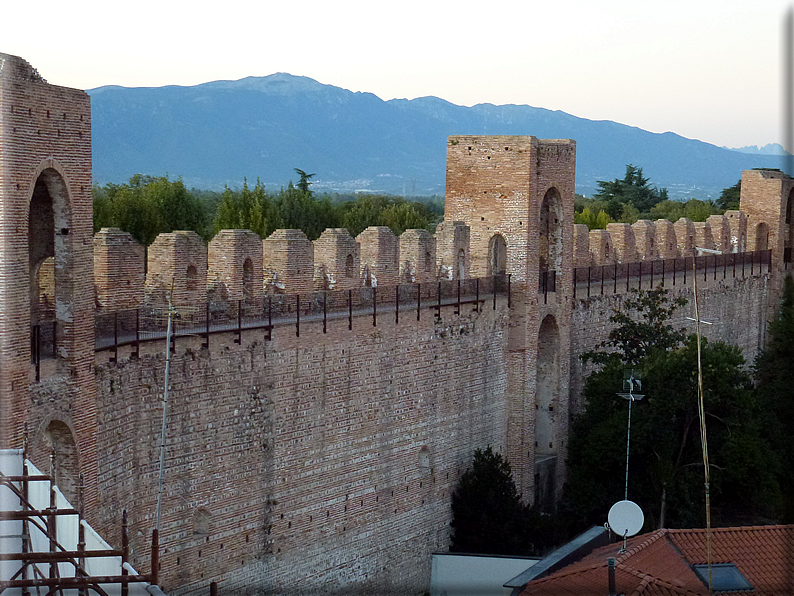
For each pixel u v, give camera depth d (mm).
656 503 51844
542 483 55219
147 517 33375
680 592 29531
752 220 86750
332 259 42500
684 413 54219
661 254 71500
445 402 48219
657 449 52219
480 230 52969
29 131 26734
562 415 56531
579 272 59500
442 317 47594
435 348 47281
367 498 43719
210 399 35625
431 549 47500
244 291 38156
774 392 66125
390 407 44656
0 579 22594
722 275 77750
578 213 121812
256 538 38094
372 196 141000
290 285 40000
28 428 26891
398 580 45656
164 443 32250
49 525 23516
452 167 53438
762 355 72188
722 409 54375
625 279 64312
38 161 27188
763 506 54375
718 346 55812
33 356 28141
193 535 35344
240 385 36812
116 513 31734
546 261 56031
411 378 45875
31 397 27141
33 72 26953
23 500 23250
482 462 49031
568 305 56344
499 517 48094
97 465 30375
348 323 41750
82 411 29297
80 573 22234
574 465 54500
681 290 71438
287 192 100500
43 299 30703
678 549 32688
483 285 50812
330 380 41125
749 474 53969
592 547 39094
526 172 51719
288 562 39656
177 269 34719
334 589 42031
